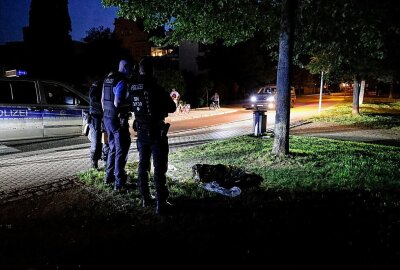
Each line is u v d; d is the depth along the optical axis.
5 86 9.62
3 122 9.48
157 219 4.71
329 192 5.68
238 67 37.28
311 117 20.05
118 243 4.06
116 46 31.11
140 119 4.83
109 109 5.70
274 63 38.03
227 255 3.72
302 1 8.45
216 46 35.72
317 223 4.46
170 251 3.85
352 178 6.52
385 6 7.46
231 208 5.02
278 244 3.93
